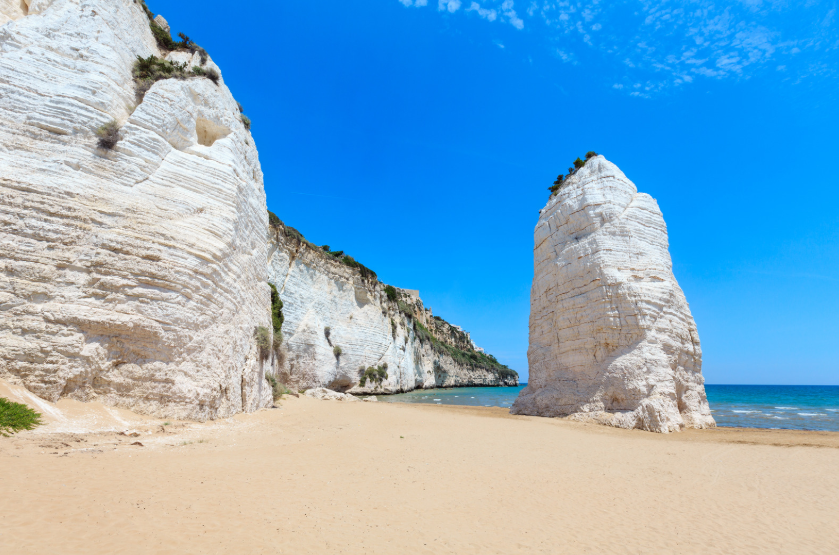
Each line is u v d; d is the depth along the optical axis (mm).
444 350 92938
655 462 11688
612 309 20922
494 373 122875
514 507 7250
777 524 7070
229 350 15141
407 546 5340
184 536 4879
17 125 11219
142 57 15453
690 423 20406
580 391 21469
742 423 28562
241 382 16719
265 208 22625
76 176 11656
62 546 4273
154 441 9594
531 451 12438
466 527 6184
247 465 8406
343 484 7777
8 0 13102
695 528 6773
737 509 7797
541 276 26000
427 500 7273
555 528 6430
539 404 23125
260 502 6332
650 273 21344
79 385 10453
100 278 11234
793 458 12727
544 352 24594
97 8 13727
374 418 18438
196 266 13297
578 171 25656
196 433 11172
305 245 41875
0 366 9492
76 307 10703
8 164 10781
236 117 19891
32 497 5332
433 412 23688
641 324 20250
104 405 10727
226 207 15602
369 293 51938
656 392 19391
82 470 6707
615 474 10070
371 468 9188
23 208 10633
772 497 8617
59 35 12719
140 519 5180
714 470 10930
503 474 9445
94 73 12812
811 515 7547
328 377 41938
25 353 9781
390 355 54969
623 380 19797
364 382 48094
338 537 5383
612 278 21141
